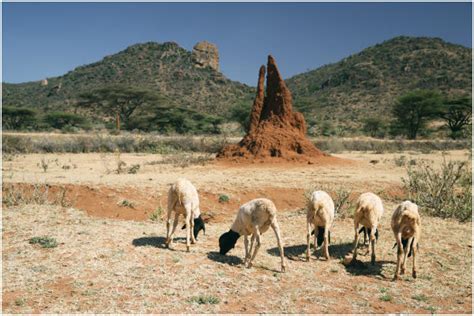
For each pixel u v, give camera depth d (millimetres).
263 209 8008
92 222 11062
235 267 8258
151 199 13781
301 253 9477
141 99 76875
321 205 8781
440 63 141000
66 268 7703
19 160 25094
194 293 6945
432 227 11773
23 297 6547
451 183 14336
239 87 153125
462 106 65312
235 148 25188
